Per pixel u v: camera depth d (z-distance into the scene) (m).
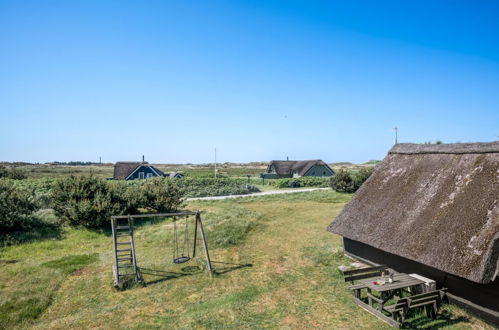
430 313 8.80
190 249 16.66
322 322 8.85
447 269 8.55
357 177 39.16
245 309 9.73
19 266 13.77
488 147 10.77
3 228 18.09
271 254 15.55
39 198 25.53
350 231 12.55
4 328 8.83
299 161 73.44
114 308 10.02
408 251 9.88
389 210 11.86
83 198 20.50
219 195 42.25
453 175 10.98
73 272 13.33
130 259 13.44
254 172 103.12
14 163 116.38
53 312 9.89
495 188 9.33
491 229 8.39
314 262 14.05
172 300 10.60
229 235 18.72
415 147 13.72
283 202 33.59
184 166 155.38
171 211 25.39
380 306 8.98
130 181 36.62
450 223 9.48
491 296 8.30
